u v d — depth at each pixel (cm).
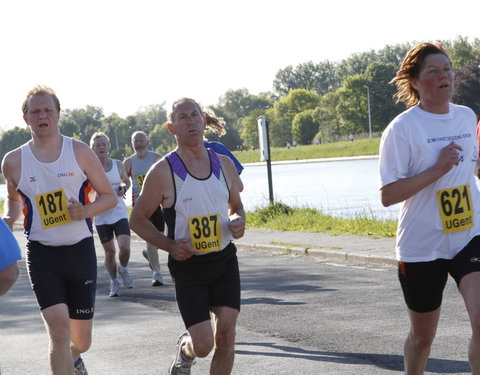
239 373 756
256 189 5059
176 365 655
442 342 832
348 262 1555
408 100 602
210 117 948
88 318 652
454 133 576
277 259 1677
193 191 608
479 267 553
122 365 812
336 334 901
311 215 2430
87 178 662
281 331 934
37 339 974
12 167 655
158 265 1395
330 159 11375
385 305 1062
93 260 657
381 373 729
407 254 570
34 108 648
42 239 644
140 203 618
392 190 563
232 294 606
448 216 562
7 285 452
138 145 1398
